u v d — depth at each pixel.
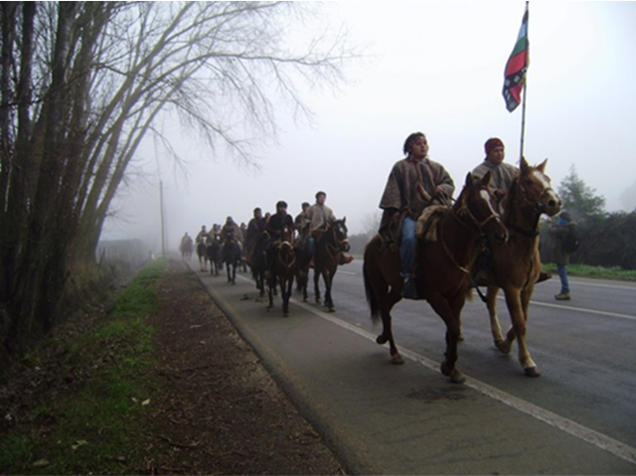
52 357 7.79
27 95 6.86
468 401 4.52
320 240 10.55
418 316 8.83
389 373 5.55
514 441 3.64
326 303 10.27
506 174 6.22
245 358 6.59
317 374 5.66
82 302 13.04
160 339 8.06
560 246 9.57
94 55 8.97
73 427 4.32
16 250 7.69
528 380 4.97
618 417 3.92
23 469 3.65
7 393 6.02
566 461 3.29
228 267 17.38
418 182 5.65
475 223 4.79
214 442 3.98
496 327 6.14
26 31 6.89
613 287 11.23
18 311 7.55
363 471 3.37
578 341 6.26
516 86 8.70
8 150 6.67
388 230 5.80
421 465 3.38
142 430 4.22
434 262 5.05
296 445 3.87
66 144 8.19
